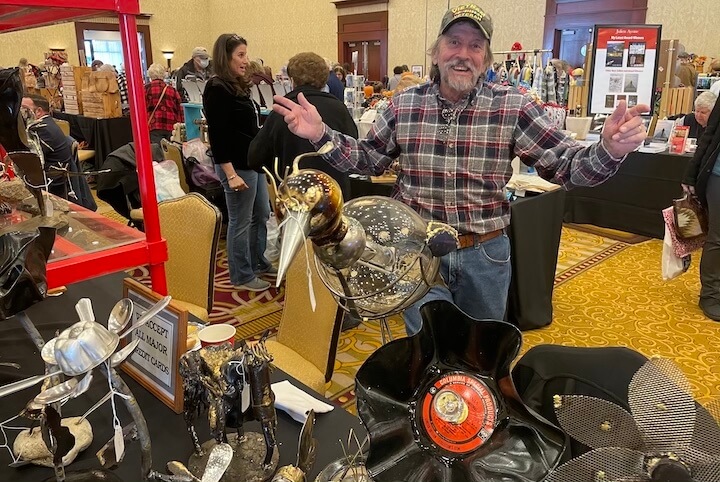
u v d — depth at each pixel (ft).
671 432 1.93
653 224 14.66
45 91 25.07
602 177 4.70
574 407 2.09
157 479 2.80
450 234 2.98
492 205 5.61
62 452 2.74
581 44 25.12
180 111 19.11
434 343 2.34
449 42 5.08
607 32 13.91
